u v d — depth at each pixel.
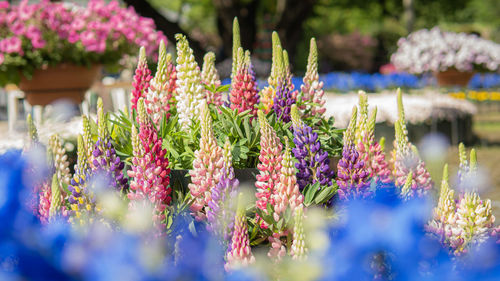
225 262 1.66
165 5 29.67
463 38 10.43
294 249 1.35
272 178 1.99
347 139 2.14
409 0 22.28
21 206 0.78
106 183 1.96
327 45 30.31
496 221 4.55
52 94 5.89
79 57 5.80
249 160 2.42
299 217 1.35
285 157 1.94
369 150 2.27
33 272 0.70
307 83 2.64
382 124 8.41
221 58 16.16
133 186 1.94
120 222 1.89
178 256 0.88
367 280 0.81
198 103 2.47
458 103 10.52
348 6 26.95
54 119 4.14
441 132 9.70
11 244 0.71
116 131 2.49
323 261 0.83
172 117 2.53
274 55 2.63
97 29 5.83
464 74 10.46
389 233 0.81
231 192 1.83
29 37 5.59
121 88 8.92
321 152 2.16
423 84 11.09
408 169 2.25
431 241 0.87
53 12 5.70
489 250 0.81
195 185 2.05
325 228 1.33
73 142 3.74
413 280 0.81
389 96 9.85
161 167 1.99
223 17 15.70
